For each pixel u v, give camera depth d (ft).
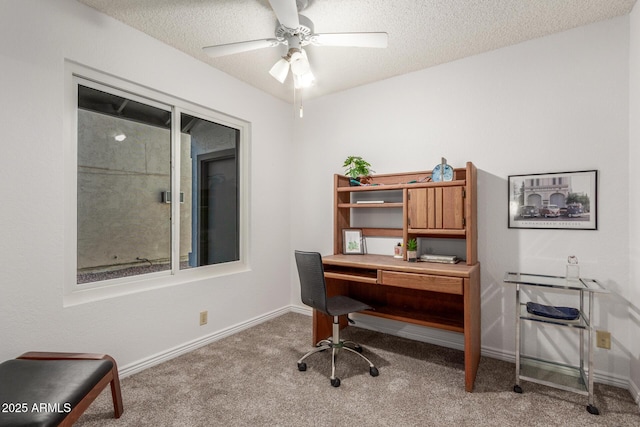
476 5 6.34
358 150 10.46
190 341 8.51
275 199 11.41
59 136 6.14
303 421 5.57
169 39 7.73
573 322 6.24
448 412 5.83
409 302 9.26
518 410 5.88
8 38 5.48
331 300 8.30
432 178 8.38
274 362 7.80
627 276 6.61
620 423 5.49
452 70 8.72
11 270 5.54
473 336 6.96
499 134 8.05
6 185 5.49
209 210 9.41
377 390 6.56
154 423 5.50
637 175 6.19
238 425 5.46
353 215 10.43
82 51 6.41
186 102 8.59
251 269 10.44
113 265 7.22
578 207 7.10
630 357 6.53
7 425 3.52
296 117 11.99
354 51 8.18
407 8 6.43
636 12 6.23
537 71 7.59
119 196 7.34
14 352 5.56
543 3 6.29
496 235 8.07
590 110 7.00
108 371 5.17
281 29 6.27
